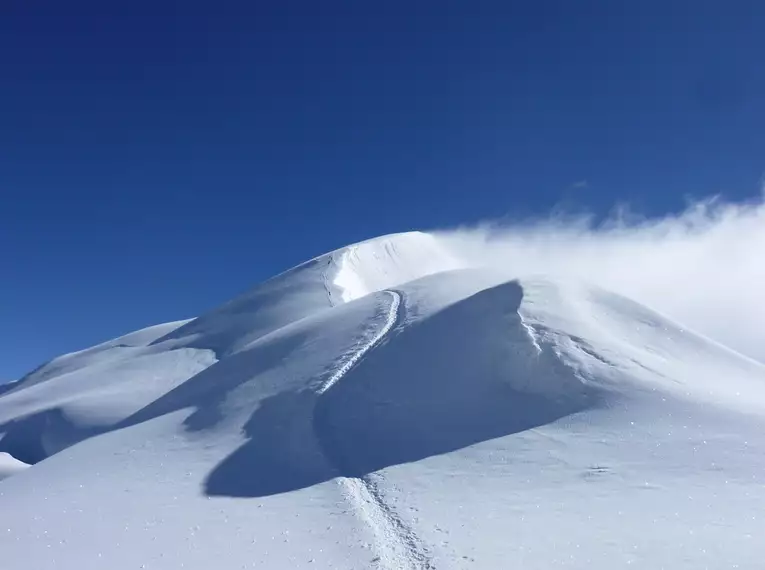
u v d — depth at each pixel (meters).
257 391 36.97
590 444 25.31
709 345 38.50
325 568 16.27
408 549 17.11
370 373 35.38
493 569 15.14
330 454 28.02
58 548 19.41
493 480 22.95
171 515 22.45
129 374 62.22
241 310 75.94
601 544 16.19
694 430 25.69
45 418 53.53
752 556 14.55
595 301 41.31
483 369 33.31
